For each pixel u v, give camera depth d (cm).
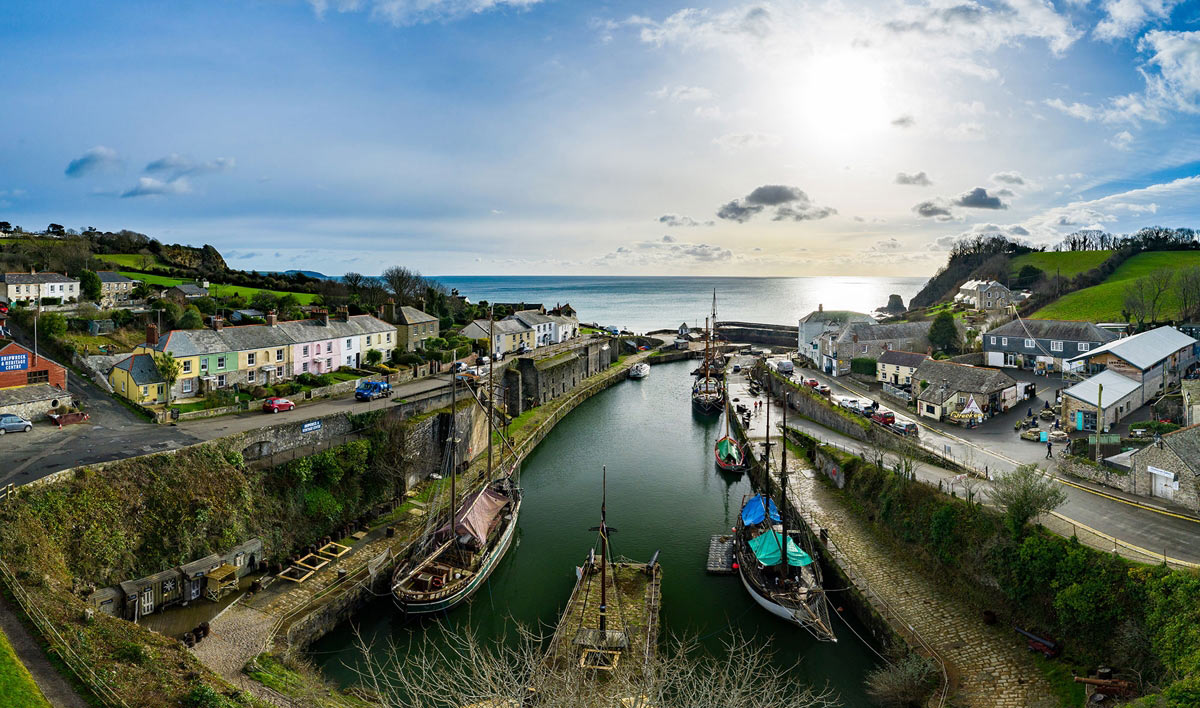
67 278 10000
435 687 3534
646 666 2956
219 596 4144
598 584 4612
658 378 13512
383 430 5938
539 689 2530
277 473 5006
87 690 2534
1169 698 2702
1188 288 11438
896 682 3403
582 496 6519
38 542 3566
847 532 5269
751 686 3078
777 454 7206
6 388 5388
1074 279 15438
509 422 8725
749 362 14500
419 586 4472
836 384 9975
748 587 4603
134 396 6091
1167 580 3256
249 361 7206
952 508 4506
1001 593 4006
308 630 3912
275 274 15800
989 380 7606
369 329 9056
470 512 4991
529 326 12638
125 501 4134
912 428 6750
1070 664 3456
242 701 2795
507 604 4538
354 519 5353
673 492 6625
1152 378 7244
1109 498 4653
